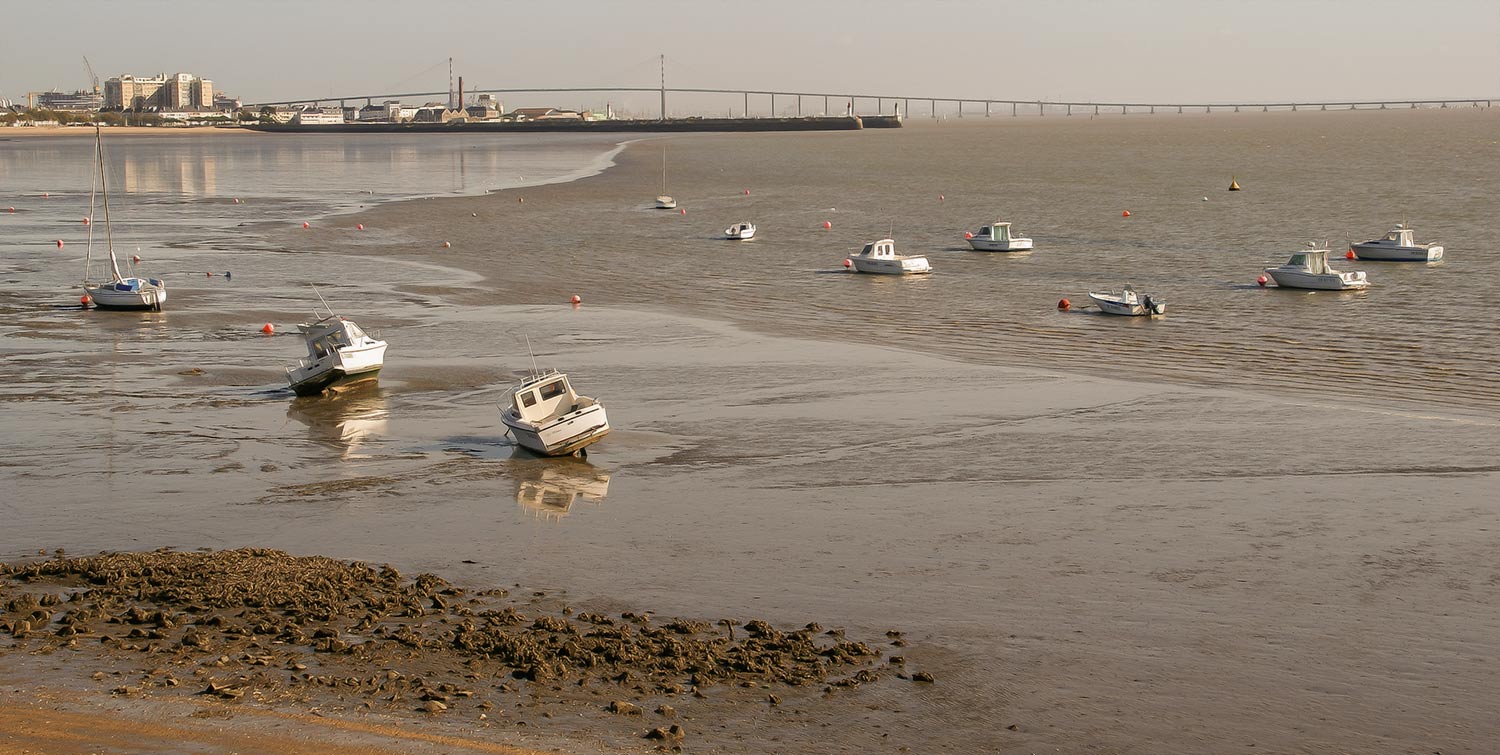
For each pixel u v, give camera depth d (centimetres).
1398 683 2331
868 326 5922
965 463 3734
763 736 2078
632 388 4716
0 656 2283
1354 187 13588
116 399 4569
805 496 3444
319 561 2842
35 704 2097
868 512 3306
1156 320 6012
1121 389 4622
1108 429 4084
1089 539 3088
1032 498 3403
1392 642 2503
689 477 3641
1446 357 5069
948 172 17875
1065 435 4019
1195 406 4356
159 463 3788
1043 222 10519
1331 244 8712
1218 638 2523
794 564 2931
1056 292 6888
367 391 4725
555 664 2298
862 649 2431
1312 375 4806
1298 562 2927
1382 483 3497
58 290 7019
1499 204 11250
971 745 2086
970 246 8850
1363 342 5397
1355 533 3111
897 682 2308
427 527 3216
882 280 7400
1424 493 3406
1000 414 4284
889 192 14100
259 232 10012
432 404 4541
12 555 2972
